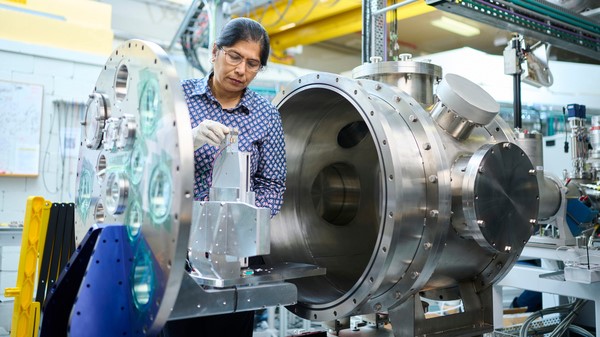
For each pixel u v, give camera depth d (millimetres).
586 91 4137
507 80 4215
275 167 1559
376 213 2453
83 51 4043
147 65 1050
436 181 1432
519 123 2510
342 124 2270
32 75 3732
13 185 3662
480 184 1466
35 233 1952
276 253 2049
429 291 1775
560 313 2314
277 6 4707
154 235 966
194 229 1205
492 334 2205
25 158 3682
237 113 1480
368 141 2451
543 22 2420
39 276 1971
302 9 4547
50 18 3938
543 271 2135
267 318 3484
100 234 1069
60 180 3807
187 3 4961
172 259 892
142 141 1055
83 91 3918
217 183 1257
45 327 1107
